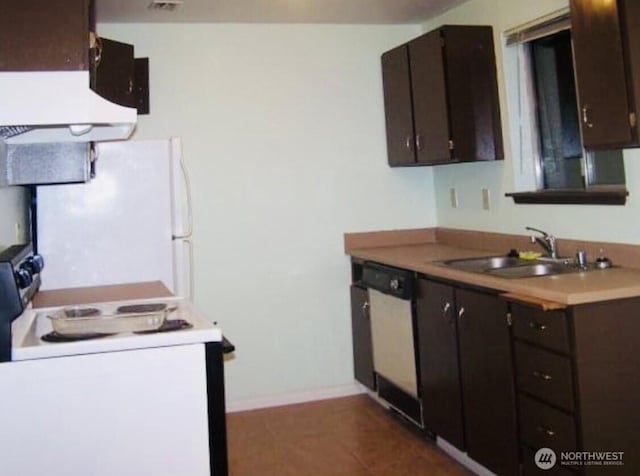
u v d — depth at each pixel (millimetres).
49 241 3232
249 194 3969
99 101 1666
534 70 3365
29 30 1625
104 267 3301
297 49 4031
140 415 1682
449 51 3426
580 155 3010
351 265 4145
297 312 4070
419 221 4270
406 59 3818
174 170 3432
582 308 2146
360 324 3996
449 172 4086
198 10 3562
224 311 3941
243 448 3336
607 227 2760
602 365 2166
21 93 1621
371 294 3787
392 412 3781
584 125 2420
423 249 3916
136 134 3783
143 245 3354
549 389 2264
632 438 2199
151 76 3795
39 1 1630
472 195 3836
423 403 3244
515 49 3398
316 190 4090
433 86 3541
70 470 1640
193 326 1812
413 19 4027
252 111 3963
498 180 3557
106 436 1660
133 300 2480
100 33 3727
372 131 4180
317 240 4098
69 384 1636
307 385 4098
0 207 2238
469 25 3504
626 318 2199
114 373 1664
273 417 3809
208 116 3889
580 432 2139
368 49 4156
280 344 4043
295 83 4035
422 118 3693
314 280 4102
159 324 1815
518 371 2436
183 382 1712
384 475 2951
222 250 3930
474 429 2775
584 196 2838
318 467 3070
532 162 3387
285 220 4039
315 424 3658
